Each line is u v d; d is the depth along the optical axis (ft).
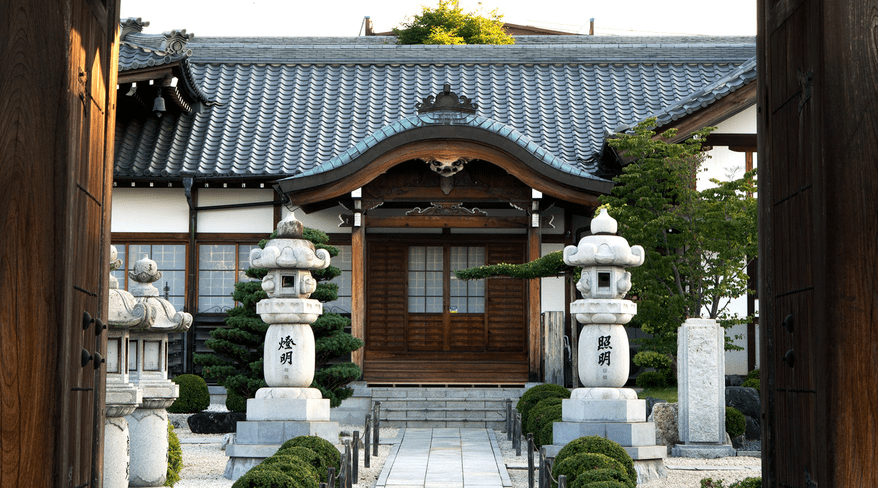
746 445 56.34
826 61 15.70
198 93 84.07
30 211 15.58
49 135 15.75
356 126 86.43
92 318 19.03
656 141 66.74
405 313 84.84
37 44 15.80
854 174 15.46
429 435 63.93
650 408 59.82
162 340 37.22
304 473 35.04
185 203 81.05
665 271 65.67
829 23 15.74
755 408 58.65
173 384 36.73
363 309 75.05
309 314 46.80
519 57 97.09
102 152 20.08
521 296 84.94
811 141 16.55
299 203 74.43
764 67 20.03
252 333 63.26
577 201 73.82
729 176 76.64
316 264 46.83
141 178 78.18
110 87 20.58
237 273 80.69
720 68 94.12
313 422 45.37
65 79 15.92
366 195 76.13
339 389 63.57
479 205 82.38
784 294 18.49
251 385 60.70
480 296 85.35
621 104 89.86
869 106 15.55
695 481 45.24
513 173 73.51
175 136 83.87
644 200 64.90
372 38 104.27
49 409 15.48
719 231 64.23
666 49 96.58
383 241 84.89
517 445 54.03
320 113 88.79
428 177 76.33
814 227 16.15
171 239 80.48
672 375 71.61
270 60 96.73
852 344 15.25
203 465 49.24
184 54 76.38
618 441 45.73
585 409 46.34
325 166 74.33
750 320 69.62
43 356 15.51
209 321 79.10
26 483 15.26
